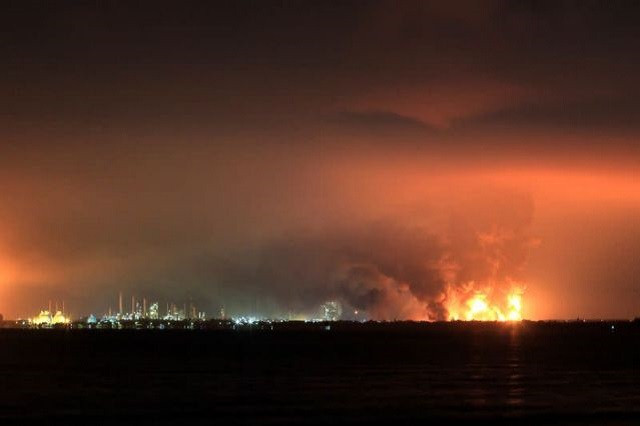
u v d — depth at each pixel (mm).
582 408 69812
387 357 135250
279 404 71938
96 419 64500
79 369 108750
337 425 62031
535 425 62312
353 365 116250
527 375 99062
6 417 65312
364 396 77500
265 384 87812
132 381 91375
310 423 62812
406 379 93562
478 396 77812
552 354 144500
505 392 81062
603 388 84625
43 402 73375
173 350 159500
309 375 99000
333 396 77438
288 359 129750
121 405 71375
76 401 74062
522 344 186375
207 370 107000
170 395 78125
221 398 75938
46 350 159125
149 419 64312
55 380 92875
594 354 144375
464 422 63406
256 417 65250
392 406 70938
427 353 148125
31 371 105000
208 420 63906
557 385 87500
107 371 105125
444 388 84312
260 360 127562
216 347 172875
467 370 107062
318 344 188875
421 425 62344
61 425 62312
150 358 132875
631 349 161500
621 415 66375
